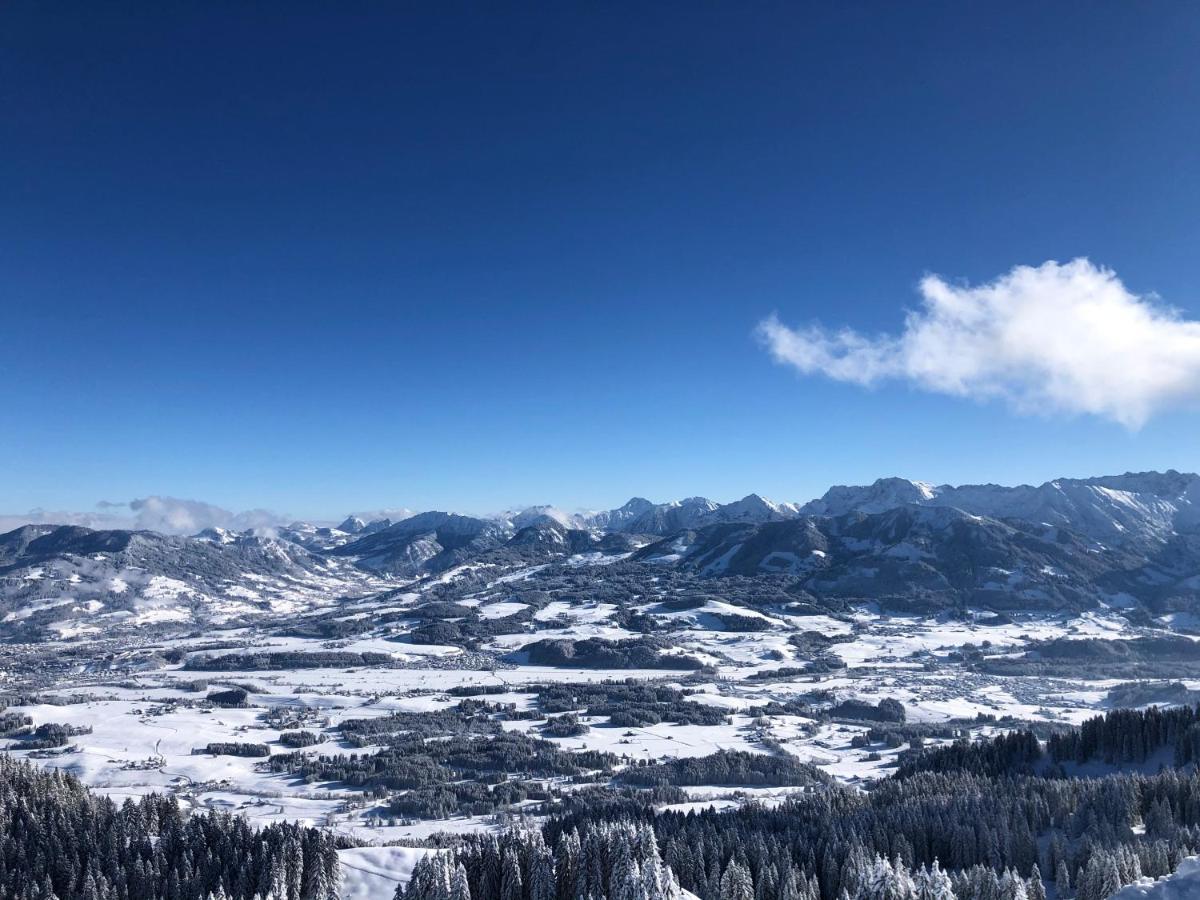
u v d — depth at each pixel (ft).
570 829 607.37
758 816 611.88
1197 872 341.41
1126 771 645.51
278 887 517.14
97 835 577.43
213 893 484.33
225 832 590.55
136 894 525.75
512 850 483.51
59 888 532.73
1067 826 517.96
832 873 476.95
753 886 472.85
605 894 437.58
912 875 438.40
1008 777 648.38
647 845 456.04
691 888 473.26
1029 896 416.46
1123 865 403.54
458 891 439.63
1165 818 488.85
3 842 552.82
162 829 622.54
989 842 485.56
